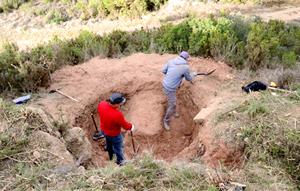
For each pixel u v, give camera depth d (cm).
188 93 916
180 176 575
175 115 902
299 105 762
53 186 557
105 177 569
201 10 1756
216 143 707
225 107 783
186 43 1086
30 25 1927
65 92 916
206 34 1087
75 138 692
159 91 929
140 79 942
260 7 1766
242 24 1205
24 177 571
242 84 916
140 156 646
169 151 859
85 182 561
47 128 671
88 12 1938
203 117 774
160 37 1159
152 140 868
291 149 662
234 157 687
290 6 1764
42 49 1060
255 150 668
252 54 1002
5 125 651
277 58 1035
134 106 923
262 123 707
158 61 1009
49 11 2027
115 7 1903
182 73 827
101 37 1205
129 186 555
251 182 595
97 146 843
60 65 1034
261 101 775
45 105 855
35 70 930
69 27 1827
